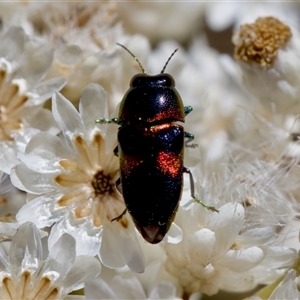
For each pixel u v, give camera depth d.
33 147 0.08
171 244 0.08
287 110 0.09
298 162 0.08
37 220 0.08
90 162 0.08
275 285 0.08
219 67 0.10
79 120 0.08
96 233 0.08
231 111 0.10
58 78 0.08
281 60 0.08
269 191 0.08
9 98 0.08
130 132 0.08
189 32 0.11
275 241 0.08
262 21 0.09
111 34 0.09
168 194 0.07
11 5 0.09
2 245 0.08
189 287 0.08
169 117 0.08
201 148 0.09
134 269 0.08
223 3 0.11
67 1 0.09
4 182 0.08
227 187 0.08
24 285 0.07
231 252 0.08
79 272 0.07
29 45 0.08
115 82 0.09
